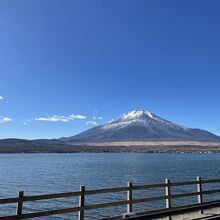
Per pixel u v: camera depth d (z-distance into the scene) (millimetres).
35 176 80875
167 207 16562
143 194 44812
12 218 11828
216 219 16359
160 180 69812
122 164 143125
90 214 31906
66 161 177875
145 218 12422
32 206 37031
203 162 163125
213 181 19125
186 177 77125
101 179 72500
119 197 42969
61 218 30594
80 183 64250
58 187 57594
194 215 17328
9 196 46562
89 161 177500
